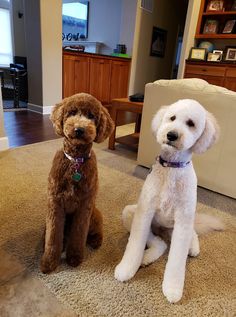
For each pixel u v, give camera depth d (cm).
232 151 167
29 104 404
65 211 101
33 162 208
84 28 587
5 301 88
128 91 540
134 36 497
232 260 119
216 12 397
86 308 88
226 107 160
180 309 91
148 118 199
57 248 101
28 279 98
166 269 100
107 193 171
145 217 103
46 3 346
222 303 96
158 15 541
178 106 95
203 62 406
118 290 97
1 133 224
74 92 432
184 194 96
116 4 523
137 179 196
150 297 95
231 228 144
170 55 636
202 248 125
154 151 205
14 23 509
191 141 91
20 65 436
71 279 99
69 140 89
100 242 118
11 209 142
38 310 86
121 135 310
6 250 111
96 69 454
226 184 176
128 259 103
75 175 93
